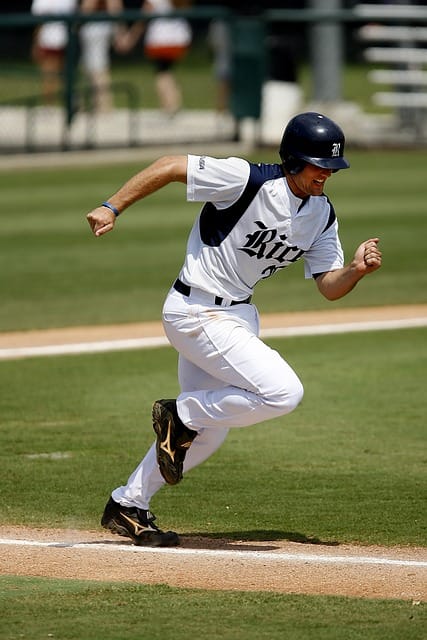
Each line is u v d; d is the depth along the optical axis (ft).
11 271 152.35
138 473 66.85
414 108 267.59
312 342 119.65
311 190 62.08
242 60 245.24
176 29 271.90
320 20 248.52
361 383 103.50
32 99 248.73
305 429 90.68
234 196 61.87
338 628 53.62
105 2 269.03
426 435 88.69
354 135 260.42
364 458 83.46
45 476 80.02
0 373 107.76
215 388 66.49
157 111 287.28
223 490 77.41
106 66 270.46
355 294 142.92
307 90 332.39
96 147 242.78
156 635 52.85
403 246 166.91
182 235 175.52
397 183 218.18
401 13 258.57
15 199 200.44
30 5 380.58
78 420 93.09
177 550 66.08
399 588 59.36
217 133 260.21
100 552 65.62
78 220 184.44
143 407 96.63
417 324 127.85
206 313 63.77
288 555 64.95
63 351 116.16
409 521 70.95
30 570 62.34
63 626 53.88
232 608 56.13
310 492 76.69
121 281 147.23
